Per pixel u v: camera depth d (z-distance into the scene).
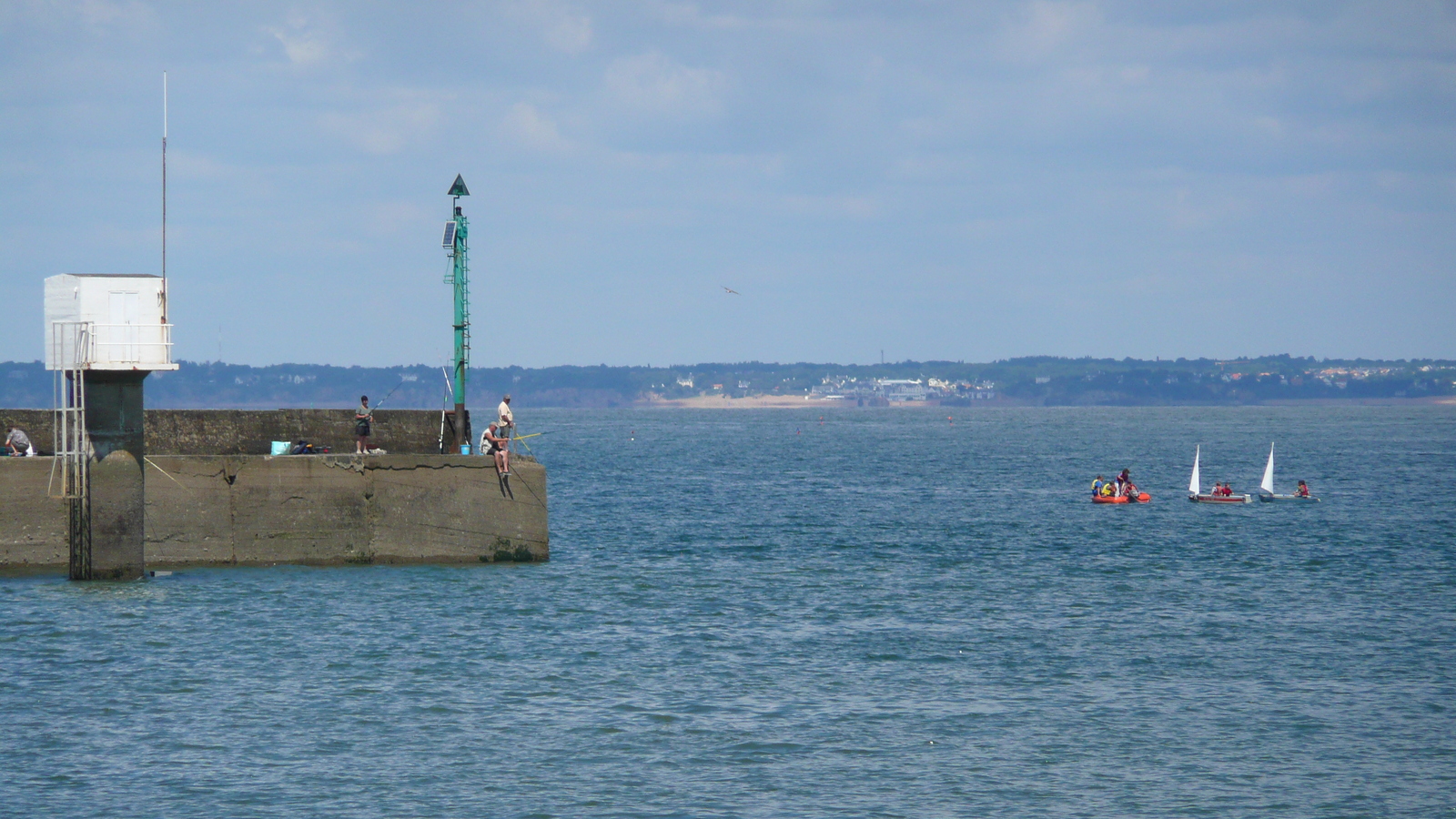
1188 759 100.56
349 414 183.75
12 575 160.75
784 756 100.62
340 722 108.06
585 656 129.62
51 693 115.06
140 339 152.62
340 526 169.38
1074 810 90.75
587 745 102.75
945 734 105.88
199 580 160.62
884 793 93.50
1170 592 168.62
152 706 111.75
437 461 172.38
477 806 90.56
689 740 104.19
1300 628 145.50
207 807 89.94
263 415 180.50
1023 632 142.50
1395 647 135.88
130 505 156.62
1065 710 112.56
